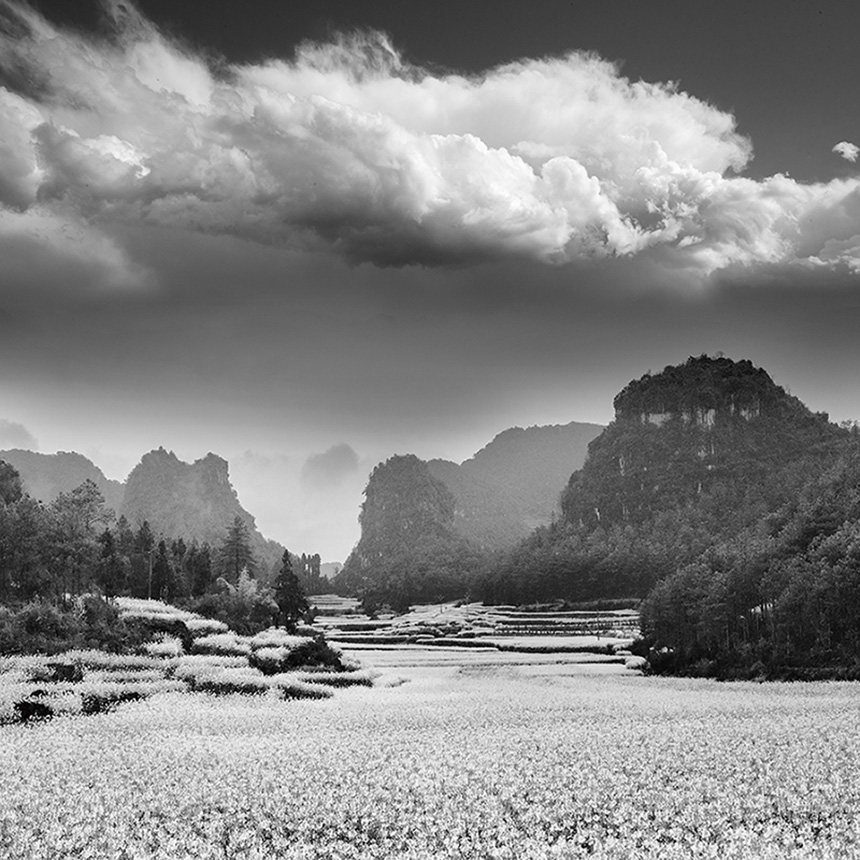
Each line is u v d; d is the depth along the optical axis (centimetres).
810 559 9738
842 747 3709
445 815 2745
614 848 2350
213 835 2586
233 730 4581
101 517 10538
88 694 5334
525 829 2644
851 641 8769
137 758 3647
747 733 4141
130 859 2356
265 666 7556
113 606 8812
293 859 2345
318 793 3020
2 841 2447
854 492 12288
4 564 8769
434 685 7825
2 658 6494
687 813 2688
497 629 15812
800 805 2769
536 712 5416
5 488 12356
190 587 13925
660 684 7950
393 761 3566
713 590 10150
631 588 19050
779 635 9481
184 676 6581
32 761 3541
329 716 5191
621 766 3406
